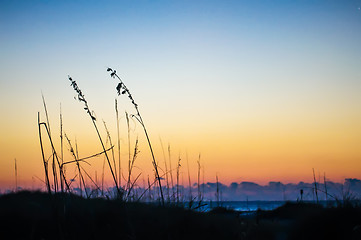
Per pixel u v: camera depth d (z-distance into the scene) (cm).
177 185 1276
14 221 1023
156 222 1112
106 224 1072
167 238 1057
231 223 1223
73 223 1052
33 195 1212
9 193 1217
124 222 1088
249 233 1194
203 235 1111
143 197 1227
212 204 1407
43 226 1023
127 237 1033
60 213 1082
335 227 1213
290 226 1298
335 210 1291
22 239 975
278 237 1230
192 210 1246
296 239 1223
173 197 1270
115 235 1034
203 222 1170
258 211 1545
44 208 1098
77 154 1195
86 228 1041
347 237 1163
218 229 1157
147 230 1073
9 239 974
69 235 995
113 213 1113
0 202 1122
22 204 1092
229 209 1423
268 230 1239
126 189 1210
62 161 1123
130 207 1166
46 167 1050
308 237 1220
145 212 1148
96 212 1111
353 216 1244
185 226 1119
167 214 1133
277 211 1527
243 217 1433
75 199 1176
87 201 1177
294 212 1427
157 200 1231
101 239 1018
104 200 1191
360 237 1130
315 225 1247
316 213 1293
